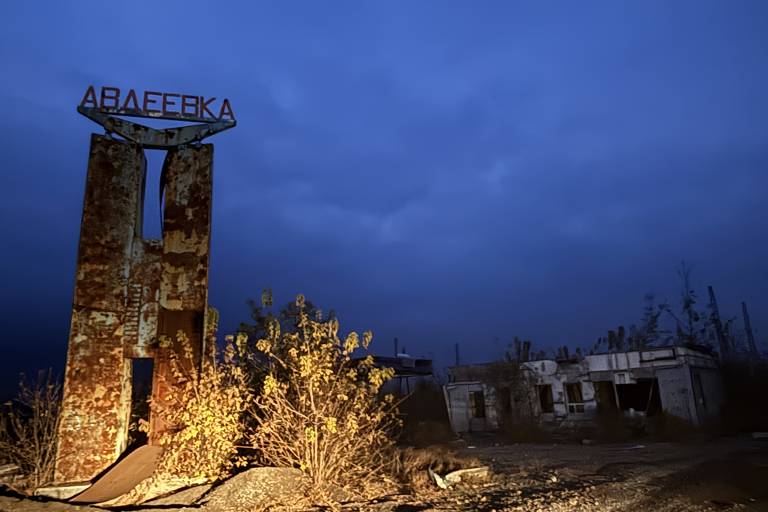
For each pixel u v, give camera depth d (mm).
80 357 7363
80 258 7629
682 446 16250
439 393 28453
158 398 7492
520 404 23906
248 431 8078
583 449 16141
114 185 8031
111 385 7438
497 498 7148
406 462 9180
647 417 21500
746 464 11180
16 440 7641
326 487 6930
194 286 7930
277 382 7609
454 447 16016
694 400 21109
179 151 8430
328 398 7359
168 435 7145
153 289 7891
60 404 7465
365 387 8133
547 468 10375
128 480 6582
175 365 7578
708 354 26031
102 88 8258
